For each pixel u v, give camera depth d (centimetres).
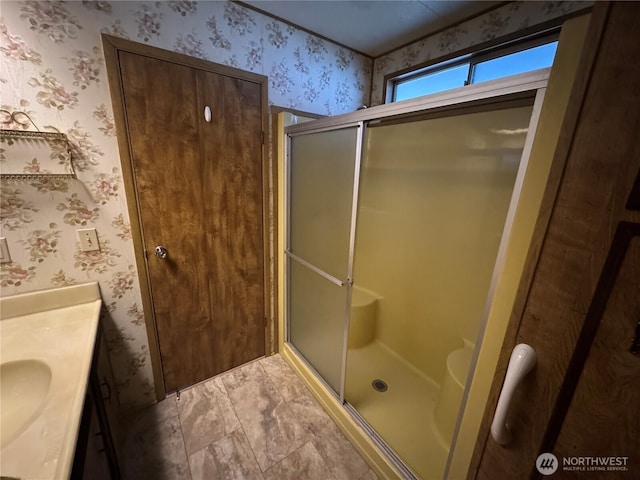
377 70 209
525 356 56
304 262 175
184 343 171
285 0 141
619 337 45
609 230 44
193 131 142
